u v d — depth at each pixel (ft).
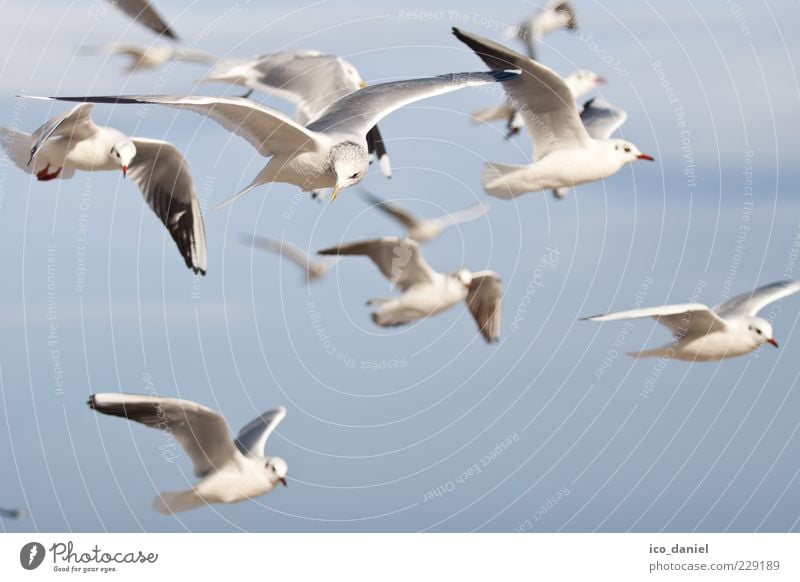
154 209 30.68
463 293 35.32
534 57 36.04
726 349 29.86
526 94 32.04
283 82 34.83
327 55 35.24
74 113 28.27
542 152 33.53
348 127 25.54
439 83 28.19
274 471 27.20
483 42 30.42
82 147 29.48
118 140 29.55
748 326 29.91
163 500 26.66
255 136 23.77
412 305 35.40
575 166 33.42
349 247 34.83
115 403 25.04
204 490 26.76
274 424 28.32
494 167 34.19
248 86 34.22
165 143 29.99
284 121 23.36
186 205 30.78
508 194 34.09
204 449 26.53
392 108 26.76
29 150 30.32
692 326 29.78
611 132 36.01
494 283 36.45
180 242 30.99
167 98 21.86
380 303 35.99
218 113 23.16
